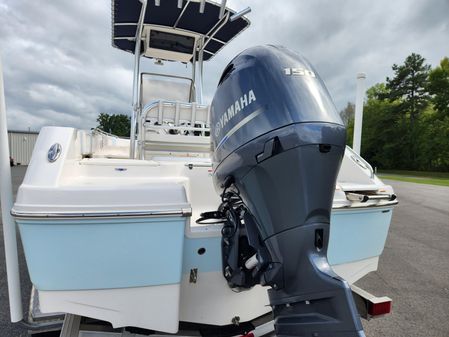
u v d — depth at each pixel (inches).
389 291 103.4
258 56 41.4
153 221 40.3
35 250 39.2
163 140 86.4
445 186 528.7
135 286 41.8
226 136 42.9
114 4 107.3
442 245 159.6
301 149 33.9
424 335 77.3
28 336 71.5
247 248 42.8
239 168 39.4
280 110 35.9
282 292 35.1
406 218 231.5
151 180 52.5
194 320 49.8
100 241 39.6
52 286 40.5
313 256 33.7
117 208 39.2
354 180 74.0
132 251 40.6
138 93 112.9
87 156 76.4
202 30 123.4
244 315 52.6
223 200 46.4
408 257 139.7
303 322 32.6
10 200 50.9
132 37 131.1
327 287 31.5
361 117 86.3
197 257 46.8
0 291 94.3
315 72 40.2
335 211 56.3
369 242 63.4
